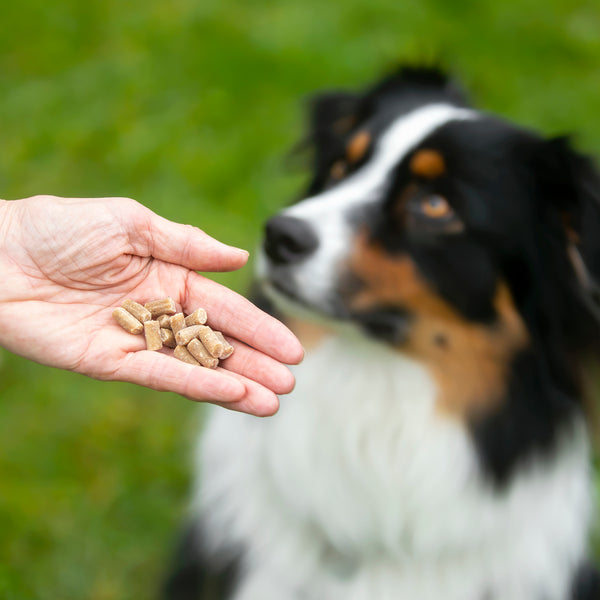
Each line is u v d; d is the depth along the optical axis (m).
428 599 1.06
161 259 1.01
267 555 1.08
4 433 1.30
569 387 1.06
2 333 1.00
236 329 0.99
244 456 1.08
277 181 1.56
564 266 1.05
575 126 1.75
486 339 1.05
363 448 1.06
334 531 1.06
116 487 1.26
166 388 0.97
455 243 1.04
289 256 1.01
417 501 1.05
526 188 1.05
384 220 1.04
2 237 1.00
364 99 1.16
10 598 1.15
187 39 1.85
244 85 1.75
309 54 1.79
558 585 1.05
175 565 1.13
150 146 1.62
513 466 1.04
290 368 1.07
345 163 1.11
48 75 1.83
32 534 1.21
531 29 1.98
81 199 1.00
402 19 1.95
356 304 1.03
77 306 1.01
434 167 1.04
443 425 1.05
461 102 1.16
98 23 1.94
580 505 1.07
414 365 1.05
